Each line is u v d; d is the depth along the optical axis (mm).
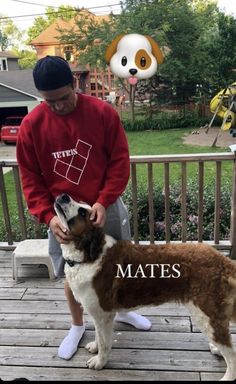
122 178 2092
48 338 2545
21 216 3627
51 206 2119
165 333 2545
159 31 17359
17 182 3529
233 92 14359
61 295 3006
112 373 2246
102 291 1995
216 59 17625
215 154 3223
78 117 1934
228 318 1948
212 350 2336
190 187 4539
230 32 17094
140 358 2342
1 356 2406
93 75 21625
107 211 2188
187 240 3930
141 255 1984
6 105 20078
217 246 3471
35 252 3215
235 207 3318
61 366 2312
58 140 1960
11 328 2652
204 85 18062
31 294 3041
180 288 1960
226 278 1910
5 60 36062
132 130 17562
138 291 1992
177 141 13953
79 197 2082
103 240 2002
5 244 3781
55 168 2035
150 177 3379
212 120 15508
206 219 4141
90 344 2416
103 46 18766
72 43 20000
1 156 14047
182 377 2195
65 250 1993
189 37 17594
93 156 2014
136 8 18109
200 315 1954
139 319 2609
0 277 3312
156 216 4316
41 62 1797
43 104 1975
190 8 18703
